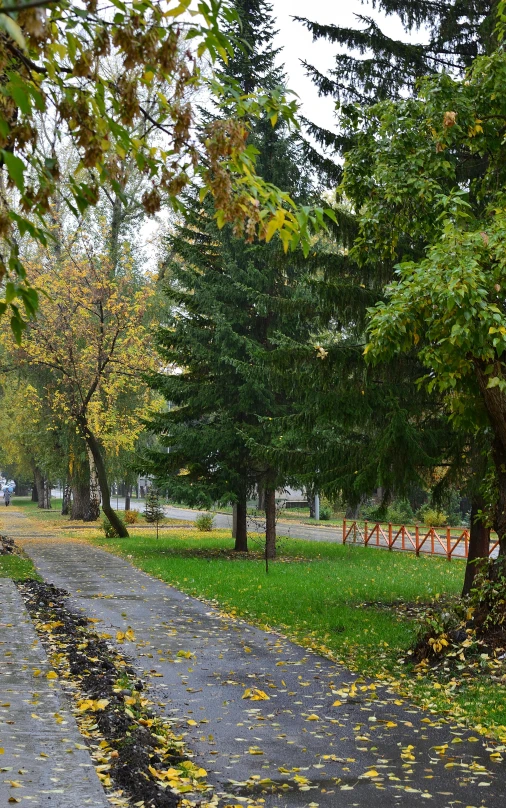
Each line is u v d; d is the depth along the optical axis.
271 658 10.06
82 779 4.74
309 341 24.53
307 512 60.22
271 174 23.48
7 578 16.08
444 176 11.69
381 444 12.52
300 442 17.02
